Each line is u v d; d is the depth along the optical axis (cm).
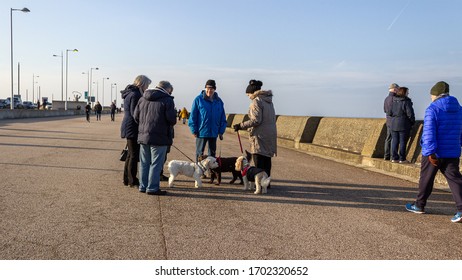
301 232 493
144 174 682
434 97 570
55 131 2134
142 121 661
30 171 844
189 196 671
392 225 532
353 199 684
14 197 615
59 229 472
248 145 1745
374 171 1022
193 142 1819
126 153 744
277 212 585
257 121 708
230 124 3275
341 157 1281
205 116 785
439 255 428
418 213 597
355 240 468
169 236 463
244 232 487
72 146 1382
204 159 747
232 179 817
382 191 762
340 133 1448
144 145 675
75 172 855
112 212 554
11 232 456
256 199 664
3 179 748
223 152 1409
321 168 1070
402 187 806
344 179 892
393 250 439
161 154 665
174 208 589
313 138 1666
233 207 607
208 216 552
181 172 742
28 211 543
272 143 728
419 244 460
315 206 628
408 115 982
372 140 1162
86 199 622
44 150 1222
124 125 708
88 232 466
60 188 692
